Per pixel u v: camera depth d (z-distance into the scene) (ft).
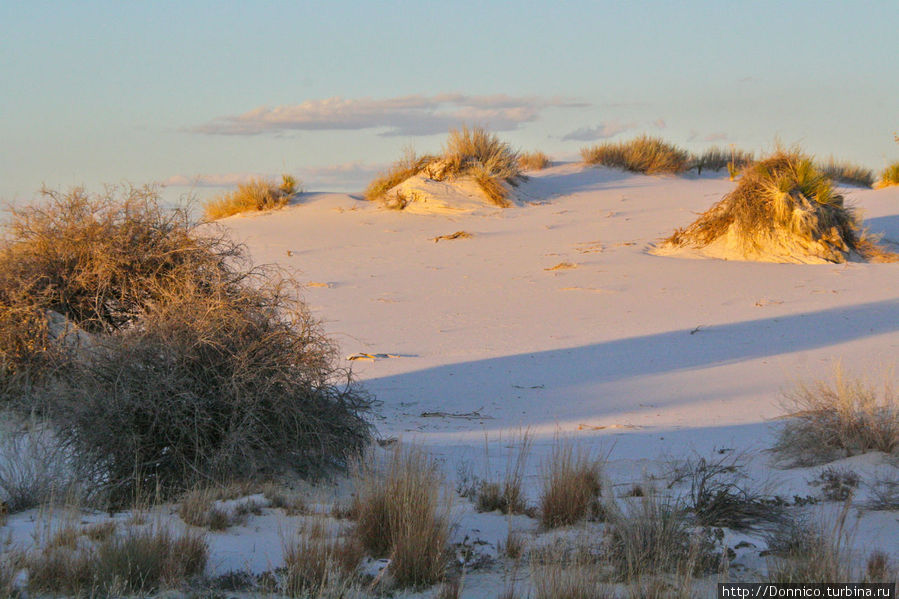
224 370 33.35
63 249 41.19
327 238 119.75
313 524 25.85
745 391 49.83
